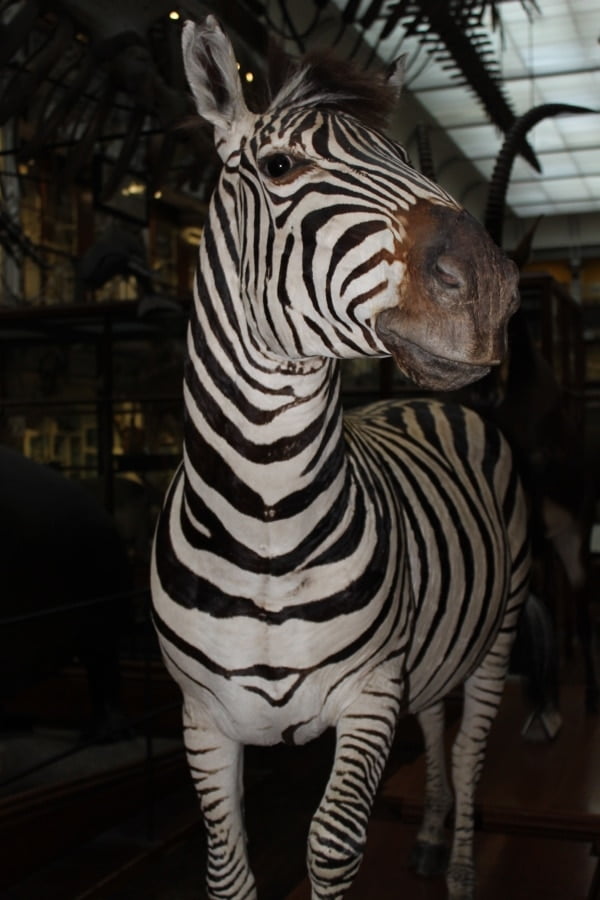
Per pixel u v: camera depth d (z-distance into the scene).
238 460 1.49
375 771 1.59
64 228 7.24
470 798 2.46
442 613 1.97
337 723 1.63
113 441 5.36
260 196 1.41
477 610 2.13
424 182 1.33
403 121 9.95
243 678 1.58
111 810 3.42
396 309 1.25
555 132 11.85
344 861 1.53
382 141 1.41
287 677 1.58
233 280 1.49
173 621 1.63
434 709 2.64
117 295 7.44
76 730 4.63
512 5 8.47
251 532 1.51
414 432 2.35
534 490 3.46
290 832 3.46
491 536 2.24
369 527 1.61
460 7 4.62
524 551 2.52
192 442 1.55
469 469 2.37
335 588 1.55
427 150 2.98
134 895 2.98
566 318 5.61
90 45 3.61
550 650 3.25
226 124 1.50
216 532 1.54
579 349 6.25
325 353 1.37
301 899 2.40
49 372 5.49
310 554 1.53
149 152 4.70
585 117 11.38
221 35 1.47
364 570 1.58
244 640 1.56
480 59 5.08
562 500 3.55
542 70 10.08
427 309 1.21
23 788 3.59
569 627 5.24
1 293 6.64
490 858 2.74
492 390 3.39
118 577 3.95
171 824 3.51
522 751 3.19
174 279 8.91
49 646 3.56
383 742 1.61
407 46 8.12
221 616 1.57
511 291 1.24
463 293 1.20
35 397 5.53
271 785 3.99
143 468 5.27
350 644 1.58
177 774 3.84
